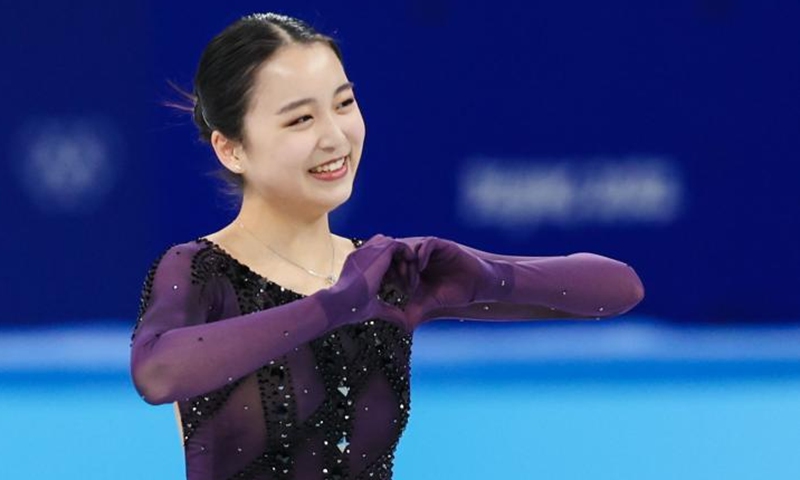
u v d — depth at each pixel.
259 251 9.14
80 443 21.69
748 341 27.48
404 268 8.95
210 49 8.98
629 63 27.11
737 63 27.23
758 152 27.52
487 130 27.22
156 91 27.14
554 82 27.11
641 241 27.67
